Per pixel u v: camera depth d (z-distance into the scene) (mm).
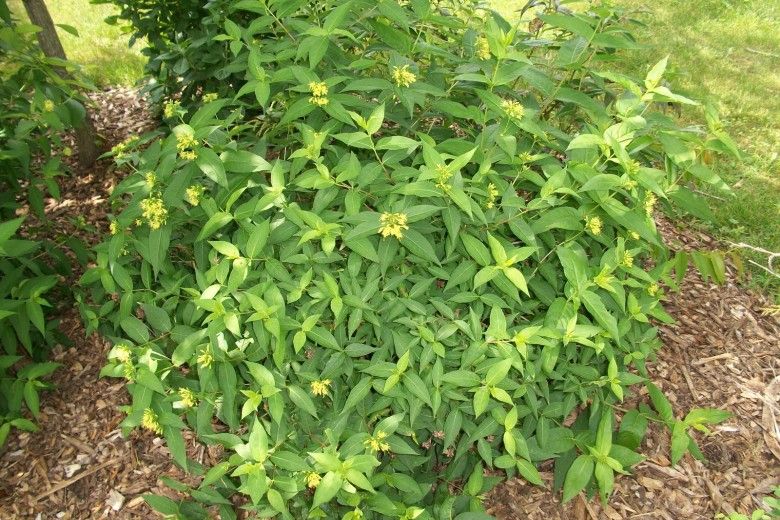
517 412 2156
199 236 2010
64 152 3162
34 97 2861
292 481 1935
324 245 1947
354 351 2016
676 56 6172
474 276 2170
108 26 5891
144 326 2250
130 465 2623
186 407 2221
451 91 2611
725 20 7055
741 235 4055
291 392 1985
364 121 2037
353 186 2059
